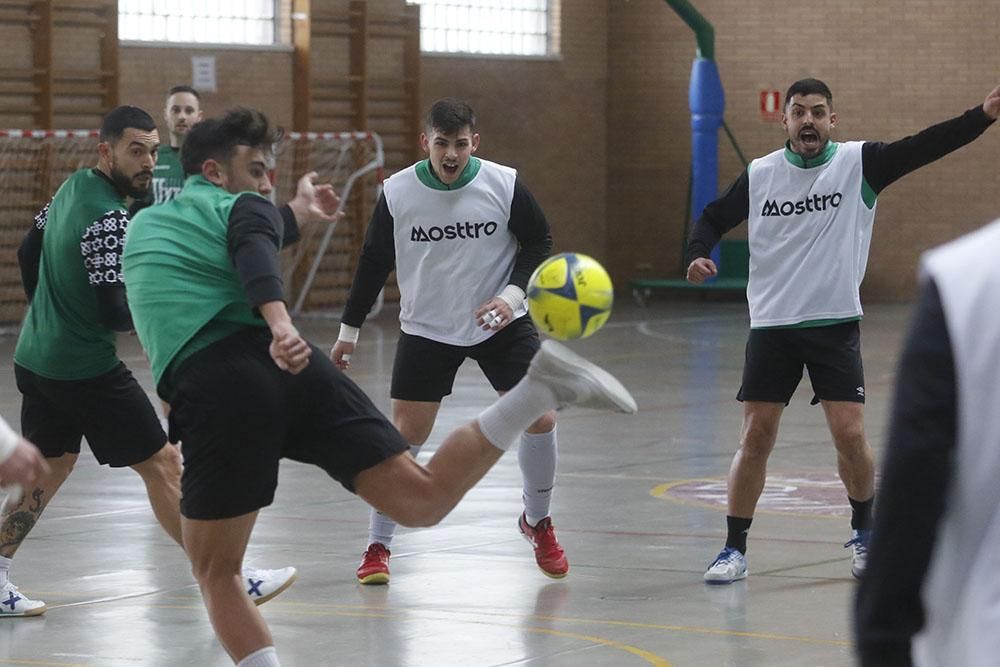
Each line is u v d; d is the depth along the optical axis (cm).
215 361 553
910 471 261
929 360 263
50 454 776
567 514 1070
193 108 1145
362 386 1834
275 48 2858
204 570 562
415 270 865
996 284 259
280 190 2853
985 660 260
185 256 568
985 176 3028
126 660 691
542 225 866
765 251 848
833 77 3114
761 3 3150
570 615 774
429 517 570
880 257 3108
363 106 2964
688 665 675
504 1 3216
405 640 725
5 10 2514
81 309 731
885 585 264
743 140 3189
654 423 1556
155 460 762
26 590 840
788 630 739
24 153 2534
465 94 3150
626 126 3334
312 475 1255
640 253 3347
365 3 2950
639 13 3300
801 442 1427
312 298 2916
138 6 2712
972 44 3025
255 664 552
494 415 569
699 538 980
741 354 2223
